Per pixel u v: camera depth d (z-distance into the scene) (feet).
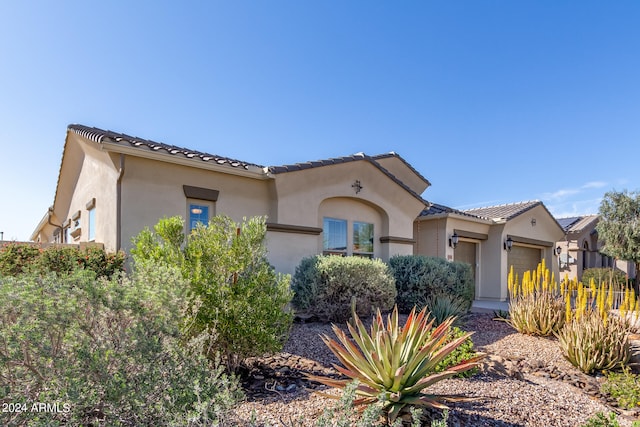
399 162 59.36
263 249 20.89
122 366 10.27
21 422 8.88
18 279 11.34
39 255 24.99
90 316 10.98
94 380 9.80
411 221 48.67
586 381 21.84
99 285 11.64
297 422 12.62
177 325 12.80
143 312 11.51
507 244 59.98
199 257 18.52
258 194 35.42
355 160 40.55
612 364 22.90
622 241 65.62
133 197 28.45
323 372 19.65
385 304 32.24
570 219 89.04
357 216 43.09
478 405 14.74
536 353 26.21
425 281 37.19
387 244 44.83
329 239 40.32
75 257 24.13
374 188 43.78
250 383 17.80
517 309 31.50
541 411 14.67
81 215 40.19
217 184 32.94
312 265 31.96
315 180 38.01
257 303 18.47
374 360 12.94
